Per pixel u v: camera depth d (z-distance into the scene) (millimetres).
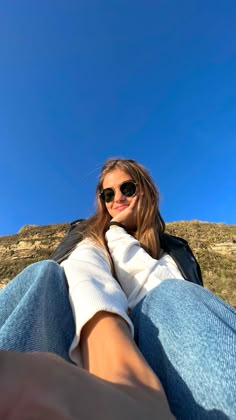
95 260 454
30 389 156
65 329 359
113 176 789
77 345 310
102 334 291
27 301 339
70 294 378
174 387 287
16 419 145
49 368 177
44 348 302
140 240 699
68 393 169
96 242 583
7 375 156
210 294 359
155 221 752
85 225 706
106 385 197
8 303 393
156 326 349
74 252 521
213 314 306
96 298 323
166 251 698
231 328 285
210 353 266
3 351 170
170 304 354
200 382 259
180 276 585
